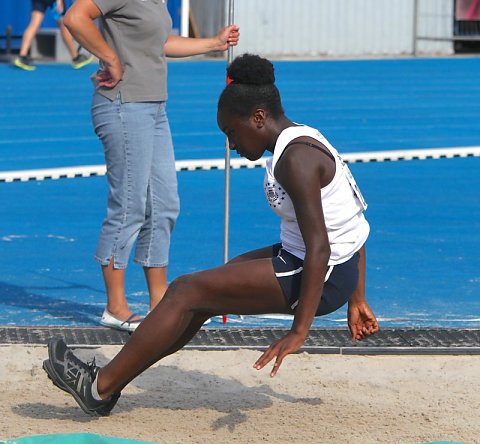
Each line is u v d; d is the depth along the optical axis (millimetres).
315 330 18453
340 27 70062
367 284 22250
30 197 30562
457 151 37938
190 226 27156
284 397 15562
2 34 65875
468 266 23922
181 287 13547
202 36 66188
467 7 72125
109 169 18391
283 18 68875
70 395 15461
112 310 18562
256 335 18234
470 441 13898
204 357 17078
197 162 34906
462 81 59469
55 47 65625
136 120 18078
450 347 17594
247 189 31953
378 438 13930
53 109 47250
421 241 26125
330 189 13062
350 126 44250
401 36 71438
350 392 15789
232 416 14742
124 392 15641
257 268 13289
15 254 24391
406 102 51344
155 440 13797
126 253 18453
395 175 34469
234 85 13250
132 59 17953
